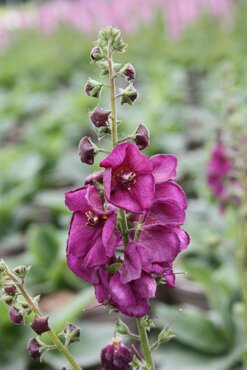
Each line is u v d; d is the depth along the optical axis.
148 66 16.80
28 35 20.61
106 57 1.87
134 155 1.76
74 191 1.81
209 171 3.98
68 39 19.97
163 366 4.42
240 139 3.96
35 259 5.92
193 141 9.68
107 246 1.74
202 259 5.65
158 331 4.65
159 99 12.05
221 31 17.64
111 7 19.08
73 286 5.66
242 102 9.99
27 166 8.48
